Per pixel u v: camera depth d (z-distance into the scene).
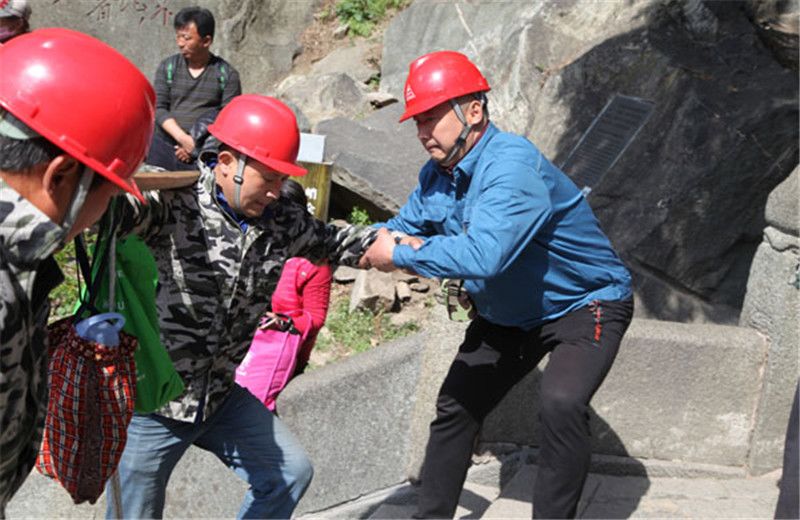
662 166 6.62
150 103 2.23
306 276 4.59
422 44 9.65
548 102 7.53
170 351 3.21
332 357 6.02
